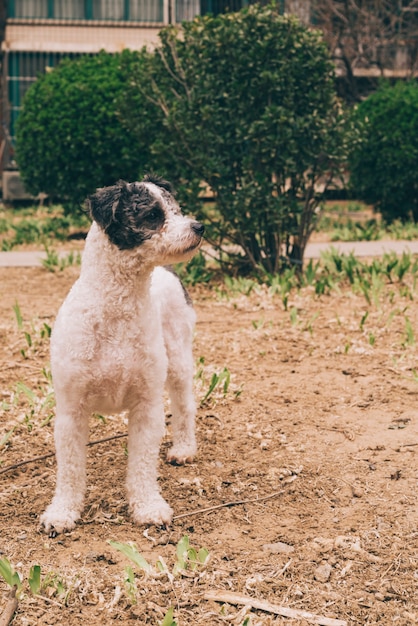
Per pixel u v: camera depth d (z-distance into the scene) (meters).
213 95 3.38
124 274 1.54
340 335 2.66
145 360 1.58
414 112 5.07
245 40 3.33
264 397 2.19
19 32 7.00
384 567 1.53
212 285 3.41
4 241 4.67
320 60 3.38
